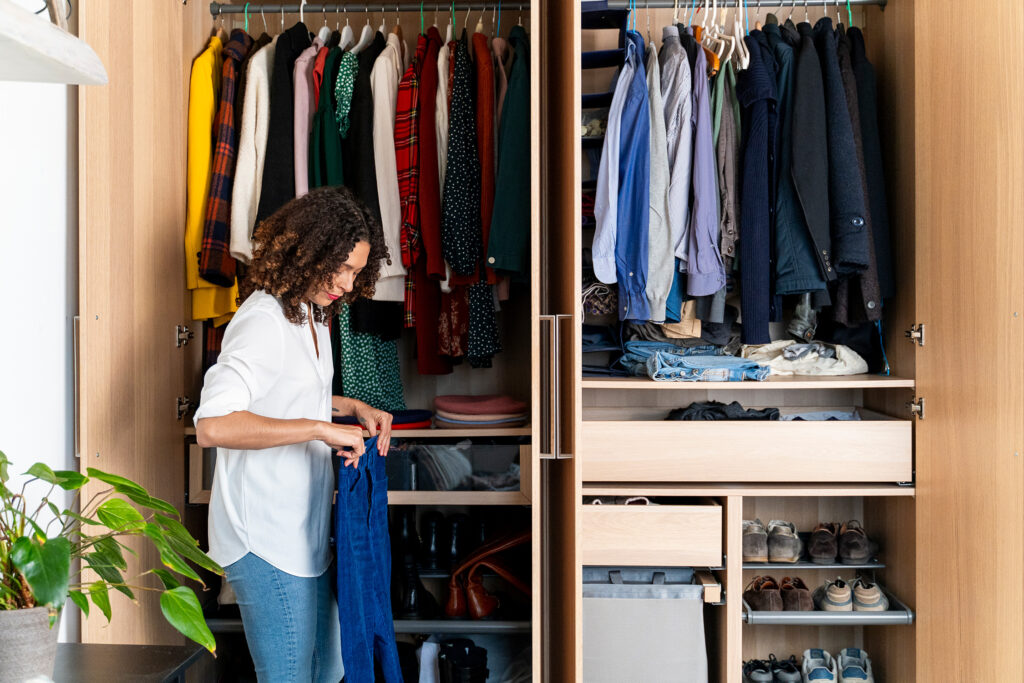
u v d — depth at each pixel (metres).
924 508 2.16
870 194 2.29
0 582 0.91
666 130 2.26
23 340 1.65
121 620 1.87
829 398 2.66
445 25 2.61
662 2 2.37
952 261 2.01
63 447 1.79
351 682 1.64
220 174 2.21
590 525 2.16
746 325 2.22
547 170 2.39
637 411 2.63
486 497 2.28
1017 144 1.73
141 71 1.99
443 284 2.30
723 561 2.22
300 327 1.59
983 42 1.85
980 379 1.88
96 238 1.77
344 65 2.22
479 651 2.26
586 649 2.16
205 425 1.42
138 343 1.98
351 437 1.55
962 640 1.97
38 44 0.84
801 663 2.62
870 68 2.32
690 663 2.16
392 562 2.39
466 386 2.68
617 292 2.40
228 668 2.51
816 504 2.66
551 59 2.39
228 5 2.40
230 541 1.59
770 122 2.25
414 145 2.27
